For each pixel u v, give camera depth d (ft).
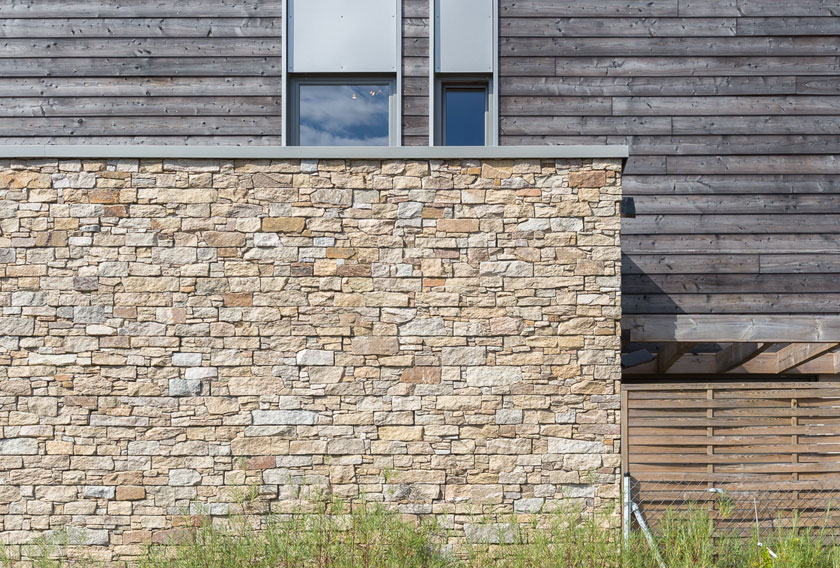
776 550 15.61
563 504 16.26
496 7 22.59
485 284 16.66
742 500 16.92
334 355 16.51
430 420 16.43
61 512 16.15
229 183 16.71
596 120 22.25
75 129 22.22
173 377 16.38
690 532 15.35
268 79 22.50
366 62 22.81
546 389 16.48
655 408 16.99
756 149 22.09
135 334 16.43
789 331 19.72
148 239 16.58
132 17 22.57
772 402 17.10
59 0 22.57
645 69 22.35
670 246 21.85
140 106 22.33
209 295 16.53
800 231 21.81
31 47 22.44
